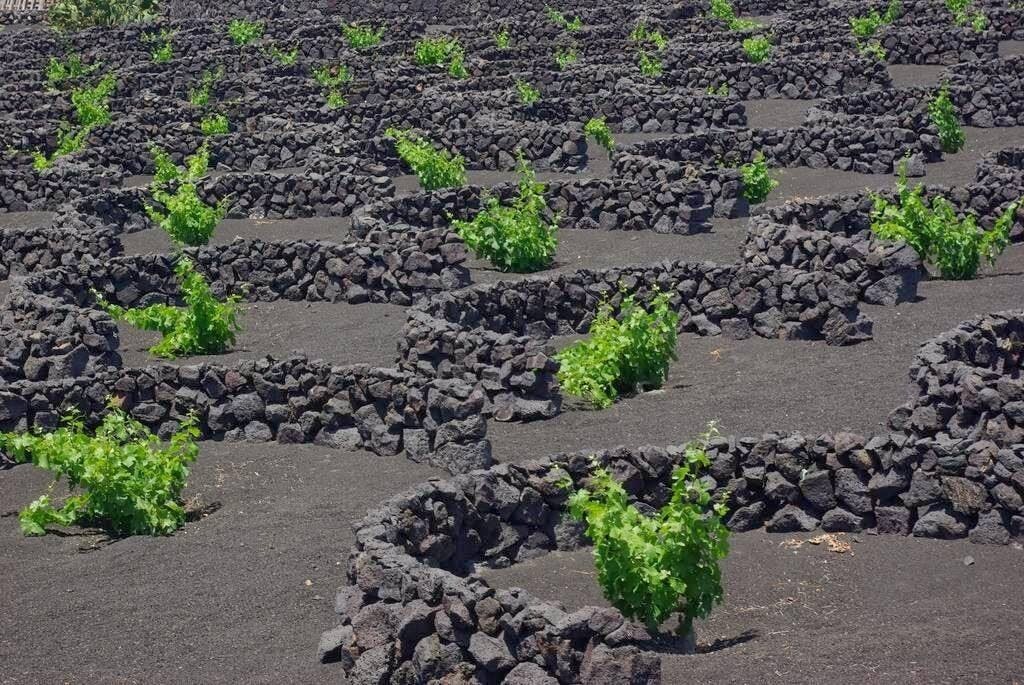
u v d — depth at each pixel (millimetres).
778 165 34625
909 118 34031
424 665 11242
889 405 18234
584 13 57406
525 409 18938
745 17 56969
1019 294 23312
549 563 14758
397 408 18000
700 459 13062
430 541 14000
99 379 19516
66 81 50469
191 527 16141
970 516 14656
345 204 33094
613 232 30141
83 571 14969
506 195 30031
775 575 14023
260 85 47375
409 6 61656
